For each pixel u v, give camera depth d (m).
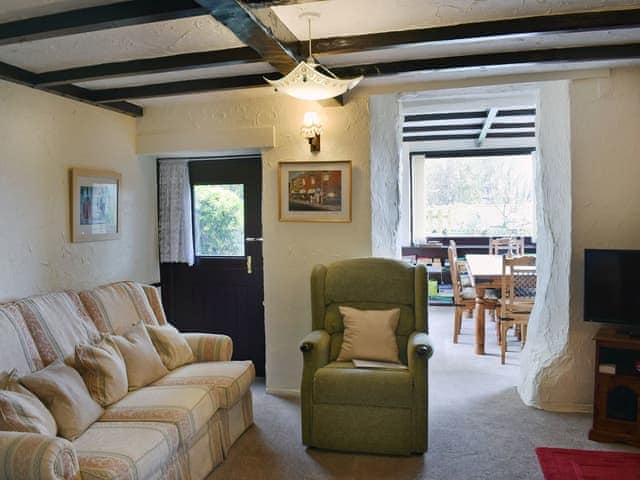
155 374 2.96
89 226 3.57
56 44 2.59
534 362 3.61
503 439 3.05
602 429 3.00
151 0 2.00
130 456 2.07
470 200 7.46
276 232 3.90
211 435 2.76
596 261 3.16
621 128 3.32
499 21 2.42
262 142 3.85
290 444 3.04
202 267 4.49
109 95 3.50
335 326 3.41
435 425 3.26
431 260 7.25
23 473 1.72
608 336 3.06
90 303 3.11
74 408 2.29
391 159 3.86
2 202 2.88
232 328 4.46
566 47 2.92
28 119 3.06
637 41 2.85
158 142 4.07
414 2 2.21
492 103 4.64
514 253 6.93
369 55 2.98
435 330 5.92
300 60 2.62
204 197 4.46
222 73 3.26
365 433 2.89
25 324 2.57
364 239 3.75
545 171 3.60
